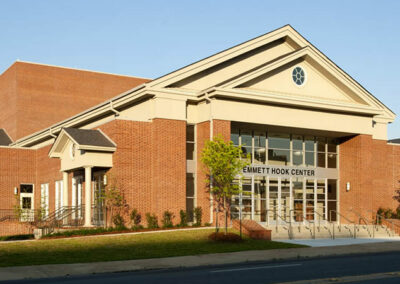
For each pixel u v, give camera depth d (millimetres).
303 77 31406
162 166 27203
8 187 37219
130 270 16406
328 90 32188
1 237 29141
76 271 16078
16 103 48750
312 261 18375
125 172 26828
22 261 17812
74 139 26469
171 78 27844
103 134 27906
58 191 34406
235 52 29906
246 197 29844
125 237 23594
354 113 32625
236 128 30391
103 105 31469
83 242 22203
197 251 20703
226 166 24672
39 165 37969
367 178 32938
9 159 37500
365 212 32562
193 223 28141
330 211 32344
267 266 16844
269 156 31500
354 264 17188
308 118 30891
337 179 34094
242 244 22891
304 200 32188
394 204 34875
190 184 28828
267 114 29406
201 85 29219
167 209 27172
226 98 28125
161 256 19359
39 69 50312
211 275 14711
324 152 33875
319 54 31000
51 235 24562
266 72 29234
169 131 27609
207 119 28078
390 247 23391
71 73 52125
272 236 26672
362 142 32969
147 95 27594
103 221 27078
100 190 27109
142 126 27516
